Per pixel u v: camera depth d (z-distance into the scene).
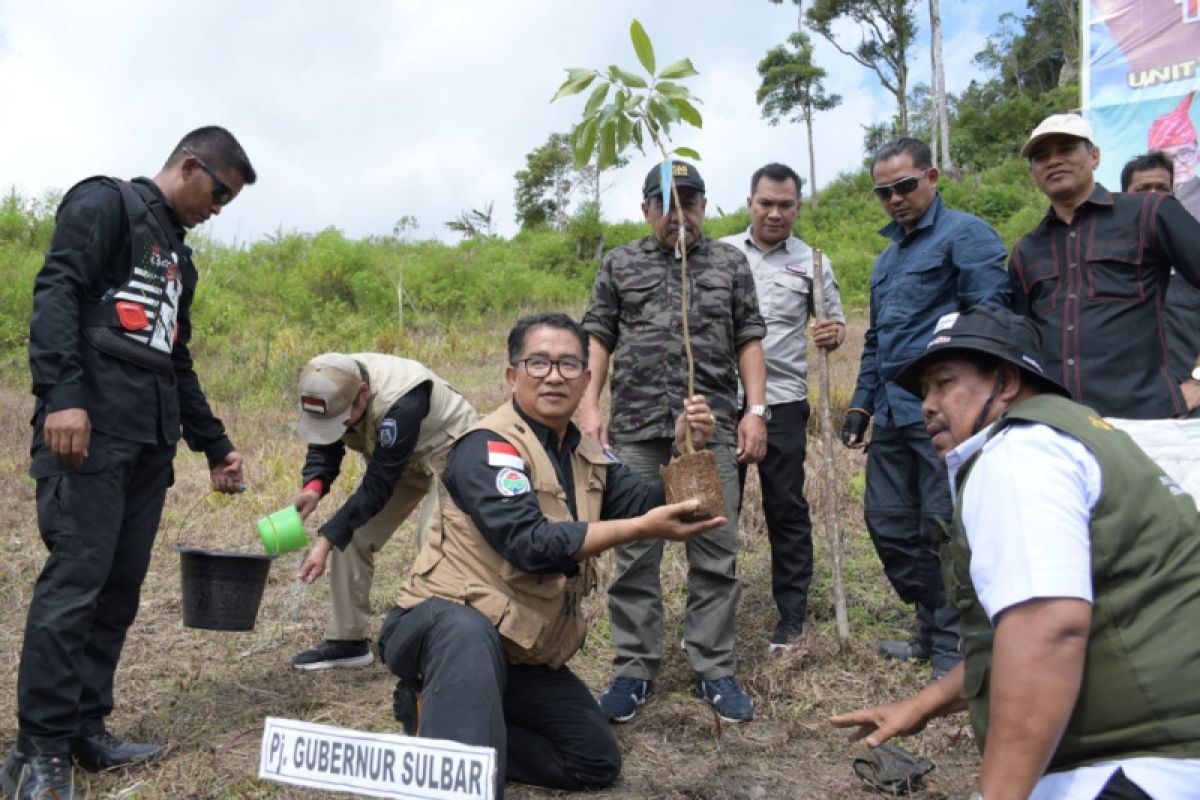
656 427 3.55
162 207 3.02
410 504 3.96
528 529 2.41
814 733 3.24
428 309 20.08
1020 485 1.73
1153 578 1.69
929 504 3.62
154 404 2.96
